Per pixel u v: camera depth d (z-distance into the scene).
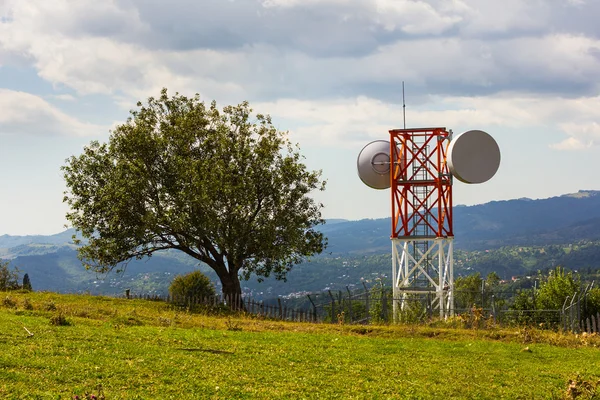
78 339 22.80
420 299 41.81
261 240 44.59
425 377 21.47
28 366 18.11
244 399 16.97
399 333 31.84
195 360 20.97
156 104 48.03
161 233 45.84
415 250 45.31
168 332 26.34
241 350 23.55
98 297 41.59
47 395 15.51
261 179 45.47
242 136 47.59
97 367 18.56
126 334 24.69
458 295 47.72
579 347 29.58
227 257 46.03
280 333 29.53
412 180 44.56
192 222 43.75
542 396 19.69
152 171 45.47
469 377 21.86
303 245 46.94
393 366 22.86
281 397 17.41
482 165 43.22
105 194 44.06
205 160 44.75
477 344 28.72
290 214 46.06
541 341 30.53
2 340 21.47
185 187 44.09
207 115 47.88
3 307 30.72
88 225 45.19
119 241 44.97
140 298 43.47
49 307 30.58
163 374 18.69
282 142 47.50
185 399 16.42
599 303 46.59
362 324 36.56
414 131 44.75
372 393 18.61
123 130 46.19
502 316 37.72
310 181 46.81
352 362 23.09
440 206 43.88
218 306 41.91
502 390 20.25
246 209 44.75
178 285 54.22
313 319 39.12
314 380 19.66
